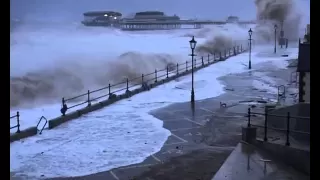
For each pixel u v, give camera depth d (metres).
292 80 33.44
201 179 11.82
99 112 22.25
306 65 18.20
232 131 17.53
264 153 12.12
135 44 88.44
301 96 18.45
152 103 24.97
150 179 11.93
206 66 45.00
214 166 13.00
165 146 15.52
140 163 13.52
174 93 28.44
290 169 10.82
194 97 26.36
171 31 153.38
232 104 23.92
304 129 15.54
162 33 143.25
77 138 16.78
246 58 54.16
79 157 14.20
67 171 12.73
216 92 28.62
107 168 13.02
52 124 18.73
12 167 13.02
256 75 37.28
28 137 16.91
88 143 16.00
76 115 20.94
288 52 62.41
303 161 11.01
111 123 19.53
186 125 18.98
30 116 22.97
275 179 9.95
